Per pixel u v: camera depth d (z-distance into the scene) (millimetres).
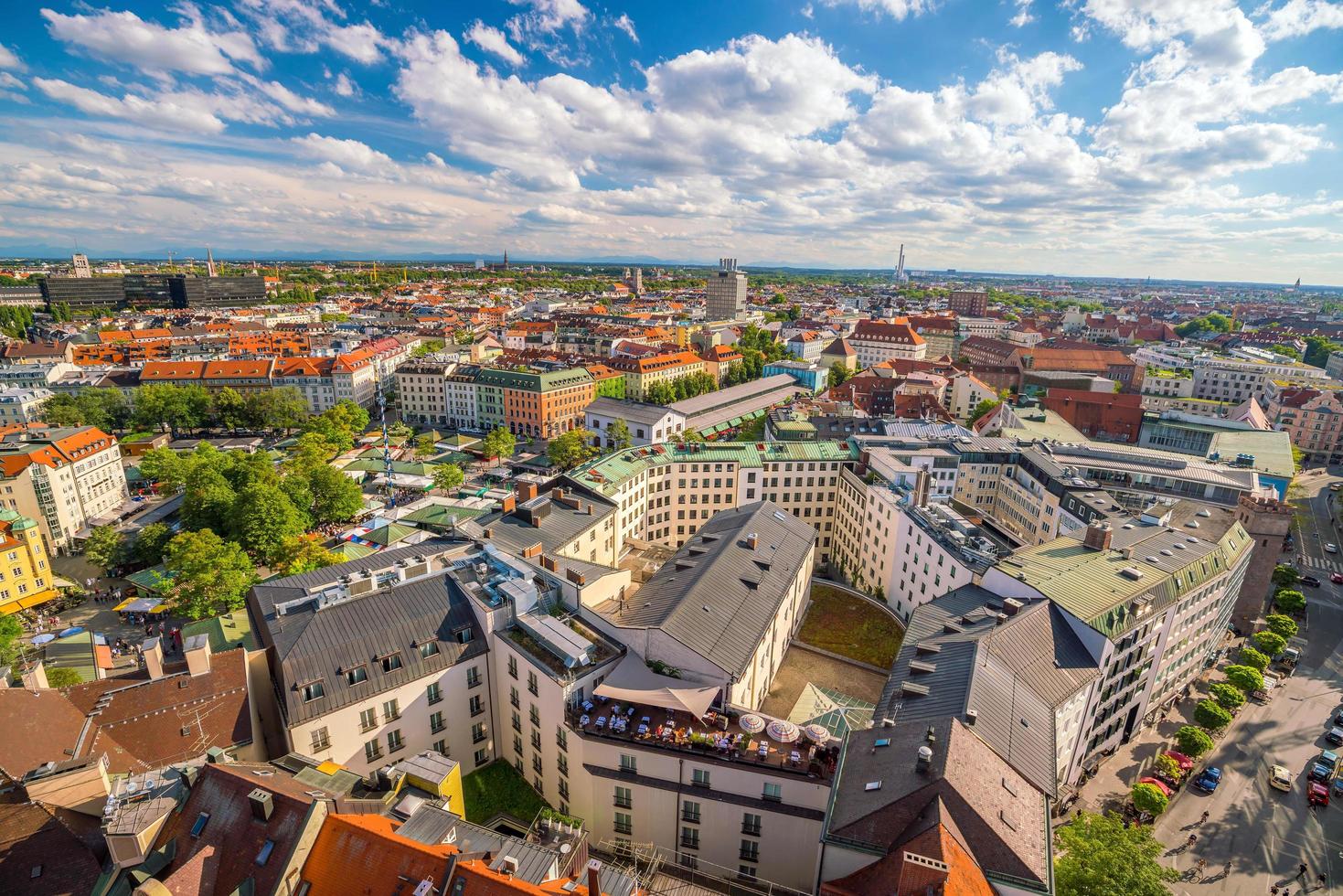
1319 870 70562
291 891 40156
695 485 140625
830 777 56531
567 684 62469
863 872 45438
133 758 55594
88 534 147375
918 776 48125
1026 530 137625
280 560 120812
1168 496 132375
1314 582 133875
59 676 86312
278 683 63938
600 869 41469
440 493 175000
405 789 49562
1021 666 67812
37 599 119500
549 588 77312
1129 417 194625
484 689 73062
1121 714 84188
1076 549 91875
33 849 42031
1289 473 149625
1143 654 82125
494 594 74062
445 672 68750
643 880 50812
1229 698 91125
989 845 43812
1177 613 86438
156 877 41500
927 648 69938
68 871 41469
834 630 104312
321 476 152000
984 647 66688
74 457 149000
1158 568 87250
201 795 44719
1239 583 109562
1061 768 73812
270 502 130750
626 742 60156
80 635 102750
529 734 69688
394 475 182875
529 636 70312
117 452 166250
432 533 137500
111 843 40938
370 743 64750
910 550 106812
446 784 50281
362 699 63219
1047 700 65500
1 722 51469
